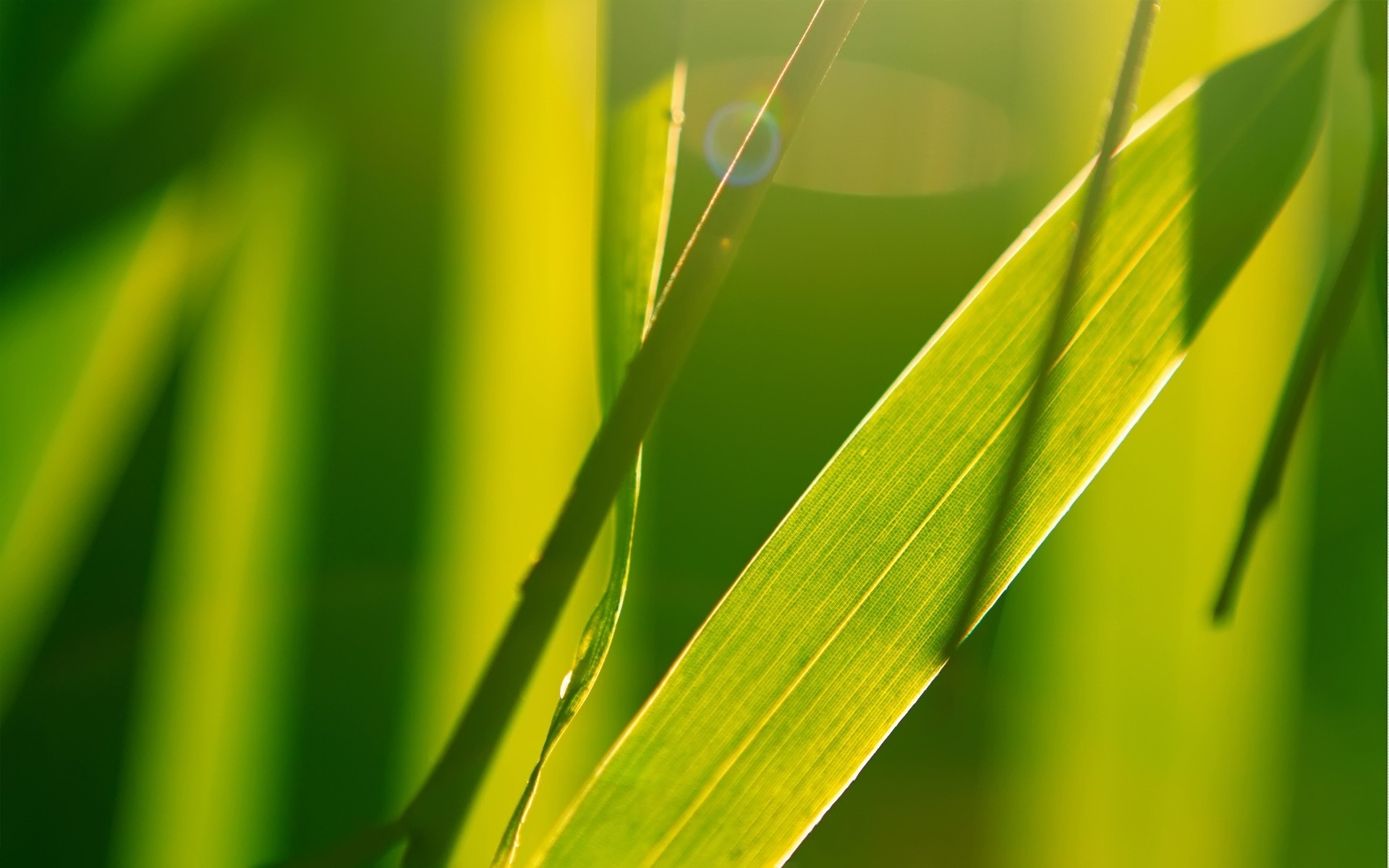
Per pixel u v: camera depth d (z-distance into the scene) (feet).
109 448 1.56
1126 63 0.99
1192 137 1.03
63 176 1.43
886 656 1.01
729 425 1.68
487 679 1.00
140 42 1.46
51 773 1.53
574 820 0.99
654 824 1.00
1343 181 1.52
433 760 1.64
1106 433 1.01
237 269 1.60
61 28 1.40
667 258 1.56
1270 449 1.04
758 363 1.68
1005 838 1.66
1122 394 1.01
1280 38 1.03
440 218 1.66
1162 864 1.68
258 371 1.63
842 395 1.68
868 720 1.00
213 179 1.54
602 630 1.01
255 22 1.53
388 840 1.00
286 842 1.61
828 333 1.68
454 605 1.67
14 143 1.39
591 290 1.67
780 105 1.00
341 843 1.00
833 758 1.00
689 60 1.57
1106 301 1.02
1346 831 1.68
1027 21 1.67
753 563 1.01
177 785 1.59
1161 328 1.02
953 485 1.01
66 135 1.42
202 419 1.60
